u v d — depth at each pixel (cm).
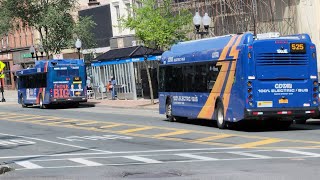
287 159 1459
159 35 4025
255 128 2411
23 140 2362
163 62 3011
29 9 5606
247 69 2175
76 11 6981
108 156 1708
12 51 8662
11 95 7569
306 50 2225
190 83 2669
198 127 2548
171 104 2912
